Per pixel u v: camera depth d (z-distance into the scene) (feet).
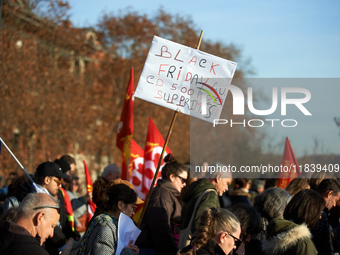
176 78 27.66
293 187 30.50
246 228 21.43
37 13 113.29
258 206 24.49
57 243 25.66
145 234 29.48
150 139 37.37
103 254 19.57
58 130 125.80
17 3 102.53
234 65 28.22
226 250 18.98
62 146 129.39
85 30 155.94
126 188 21.54
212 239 18.92
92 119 149.79
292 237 20.61
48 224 18.69
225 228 18.93
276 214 23.94
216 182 29.25
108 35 182.80
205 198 27.14
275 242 20.93
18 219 18.57
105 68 179.32
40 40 122.62
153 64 27.55
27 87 111.55
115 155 160.04
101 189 22.88
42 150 119.34
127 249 19.83
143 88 27.32
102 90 172.55
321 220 24.89
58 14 120.78
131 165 38.50
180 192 33.04
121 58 180.34
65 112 129.18
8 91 103.71
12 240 17.51
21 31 108.47
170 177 30.76
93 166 144.36
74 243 21.34
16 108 106.83
